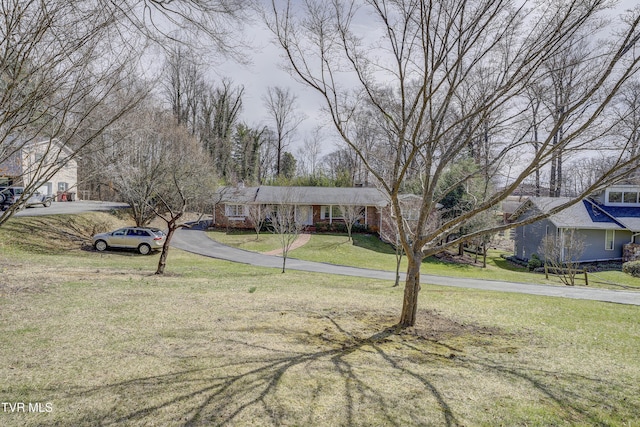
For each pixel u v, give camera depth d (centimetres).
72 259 1557
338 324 639
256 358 454
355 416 326
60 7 371
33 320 579
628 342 623
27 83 390
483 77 596
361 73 559
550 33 488
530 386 412
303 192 3119
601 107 439
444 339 584
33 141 512
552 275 2064
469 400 369
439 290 1235
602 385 425
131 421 303
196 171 2003
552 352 546
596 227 2328
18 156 529
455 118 675
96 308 672
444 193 640
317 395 363
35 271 1075
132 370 404
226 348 486
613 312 904
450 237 2947
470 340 587
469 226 2431
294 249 2489
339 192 3303
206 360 441
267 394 359
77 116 486
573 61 508
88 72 441
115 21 415
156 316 636
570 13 451
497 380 424
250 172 4519
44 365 409
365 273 1747
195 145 2320
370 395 368
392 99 659
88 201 3375
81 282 938
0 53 355
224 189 2431
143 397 344
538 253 2414
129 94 572
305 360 455
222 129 4031
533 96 574
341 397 361
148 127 1077
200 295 852
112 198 3484
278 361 447
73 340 494
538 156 490
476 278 1783
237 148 4506
